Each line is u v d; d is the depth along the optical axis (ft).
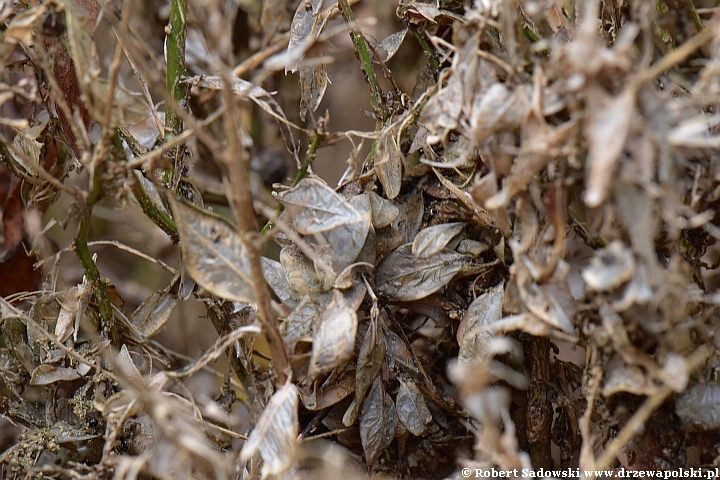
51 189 1.89
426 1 1.86
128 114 1.84
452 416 1.86
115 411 1.77
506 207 1.75
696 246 1.77
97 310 1.86
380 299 1.83
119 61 1.73
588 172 1.69
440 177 1.81
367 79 1.87
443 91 1.74
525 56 1.73
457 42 1.74
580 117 1.68
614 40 1.79
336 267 1.80
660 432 1.77
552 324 1.73
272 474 1.73
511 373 1.81
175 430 1.72
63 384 1.88
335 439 1.86
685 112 1.70
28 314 1.87
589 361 1.74
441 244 1.82
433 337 1.92
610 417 1.76
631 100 1.66
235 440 1.88
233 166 1.70
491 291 1.80
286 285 1.82
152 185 1.85
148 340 1.93
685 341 1.73
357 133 1.83
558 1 1.79
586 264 1.87
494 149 1.72
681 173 1.72
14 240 1.93
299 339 1.78
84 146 1.76
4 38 1.75
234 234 1.73
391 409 1.83
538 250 1.74
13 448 1.84
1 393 1.94
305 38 1.86
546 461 1.85
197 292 1.86
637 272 1.69
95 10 1.85
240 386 1.95
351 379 1.82
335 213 1.79
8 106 1.92
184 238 1.72
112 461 1.76
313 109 1.87
